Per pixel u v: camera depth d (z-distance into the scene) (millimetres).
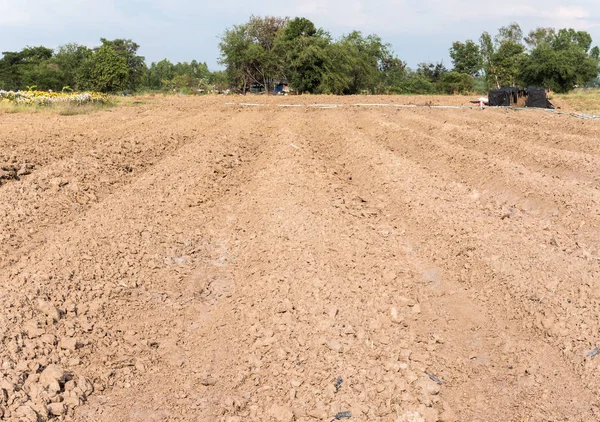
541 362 6930
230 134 19703
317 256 9359
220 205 12422
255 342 7156
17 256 9547
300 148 16953
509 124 22328
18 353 6582
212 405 6277
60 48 62312
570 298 7930
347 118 25281
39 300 7637
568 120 23156
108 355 7055
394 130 20000
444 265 9477
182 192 12891
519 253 9312
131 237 10359
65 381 6426
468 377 6824
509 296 8273
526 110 28078
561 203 11953
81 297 8164
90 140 18312
